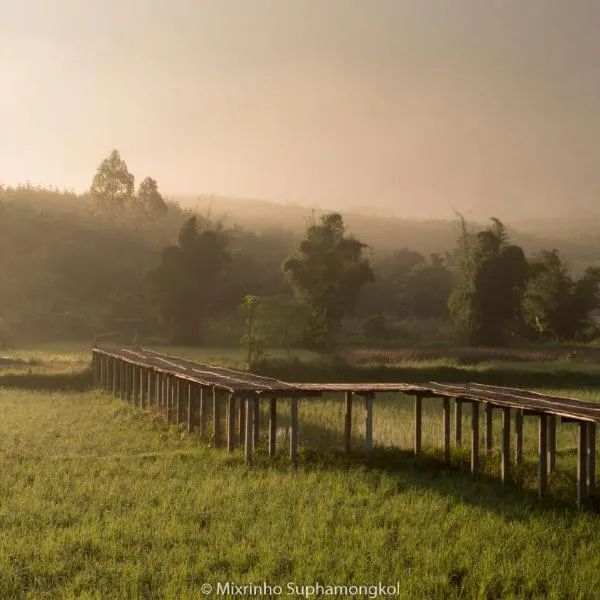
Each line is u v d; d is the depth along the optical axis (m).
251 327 46.28
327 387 22.38
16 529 14.97
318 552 13.63
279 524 15.35
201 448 23.31
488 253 67.00
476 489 19.03
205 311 69.38
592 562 13.39
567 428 27.97
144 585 12.30
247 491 18.09
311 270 67.12
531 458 22.36
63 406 32.34
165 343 65.44
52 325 71.62
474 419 20.86
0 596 11.78
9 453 21.86
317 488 18.56
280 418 29.42
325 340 56.53
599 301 77.25
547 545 14.49
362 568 12.89
